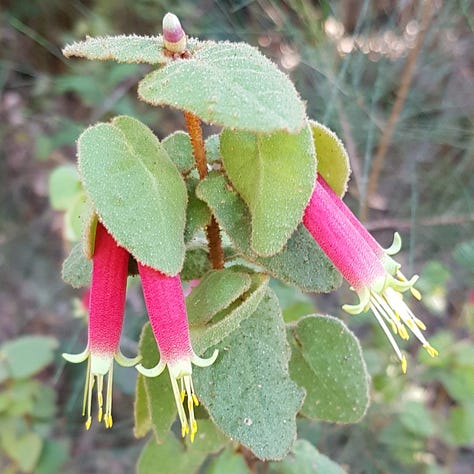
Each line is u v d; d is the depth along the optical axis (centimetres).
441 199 34
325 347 14
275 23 35
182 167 12
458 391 28
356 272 11
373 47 35
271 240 10
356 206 33
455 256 32
